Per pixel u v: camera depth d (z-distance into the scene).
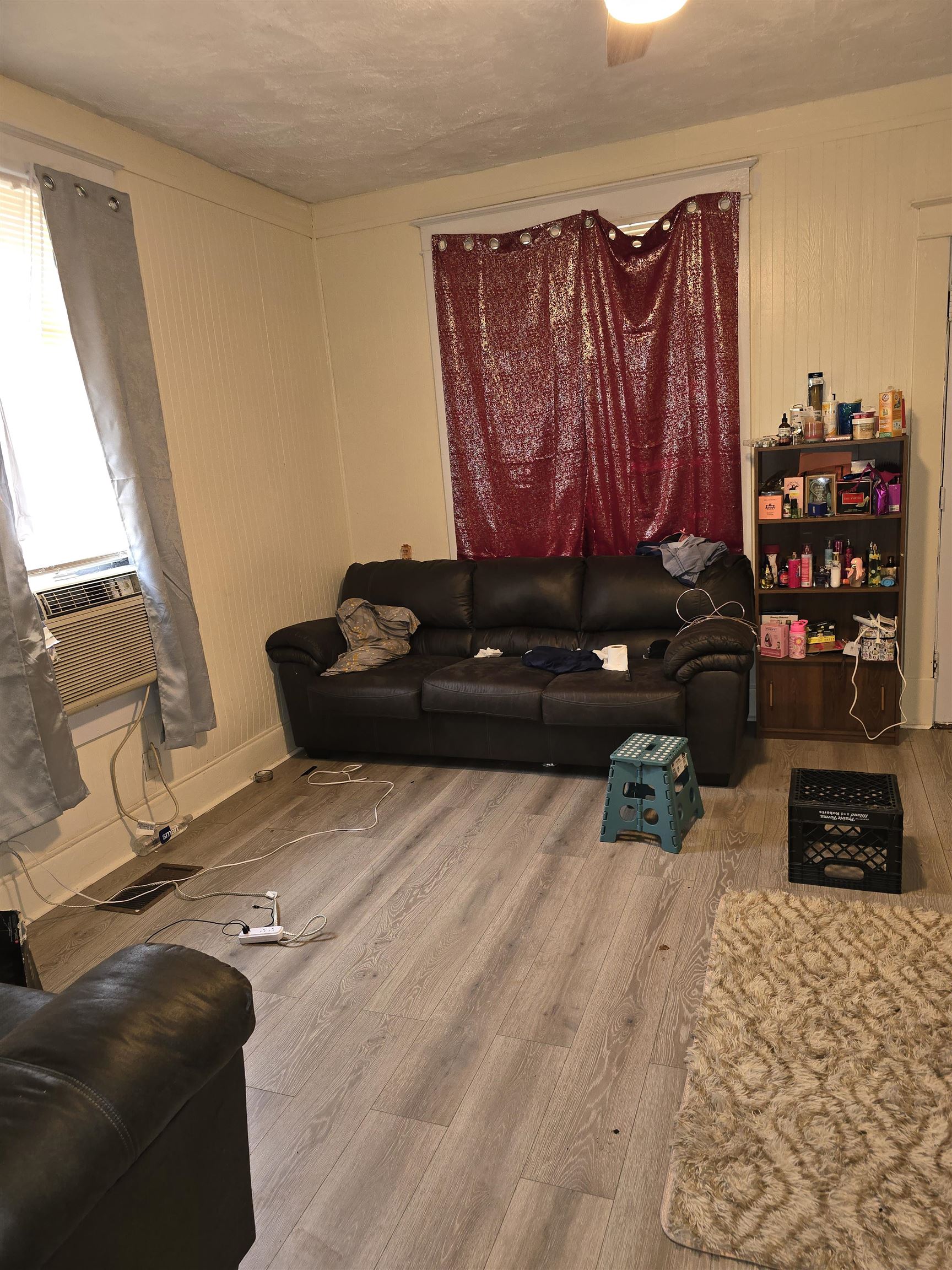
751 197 3.91
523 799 3.61
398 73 3.04
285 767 4.29
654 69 3.22
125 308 3.30
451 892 2.89
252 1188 1.78
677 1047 2.09
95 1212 1.19
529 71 3.13
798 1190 1.64
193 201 3.76
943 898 2.61
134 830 3.42
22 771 2.80
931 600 3.97
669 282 4.08
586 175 4.12
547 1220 1.66
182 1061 1.28
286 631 4.21
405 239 4.52
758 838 3.09
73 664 3.05
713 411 4.13
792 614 4.09
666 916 2.64
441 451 4.72
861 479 3.75
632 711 3.48
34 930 2.90
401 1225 1.67
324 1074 2.09
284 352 4.42
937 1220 1.55
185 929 2.82
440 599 4.48
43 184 2.96
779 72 3.34
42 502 3.12
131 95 3.07
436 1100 1.98
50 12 2.46
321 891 2.98
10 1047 1.23
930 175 3.65
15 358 3.02
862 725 3.93
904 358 3.85
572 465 4.45
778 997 2.19
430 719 3.99
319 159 3.90
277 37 2.71
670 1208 1.64
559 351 4.34
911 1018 2.07
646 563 4.15
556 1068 2.05
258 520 4.21
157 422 3.44
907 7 2.82
